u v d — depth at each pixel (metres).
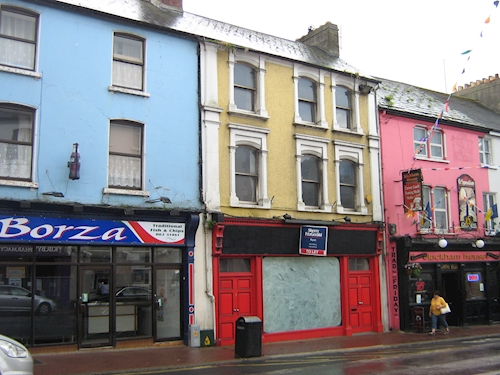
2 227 12.24
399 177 20.31
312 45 22.84
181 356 12.85
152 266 14.45
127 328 13.93
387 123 20.41
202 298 14.97
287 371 10.77
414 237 19.92
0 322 12.19
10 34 13.25
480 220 22.50
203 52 16.12
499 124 25.47
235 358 12.74
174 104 15.33
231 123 16.19
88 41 14.19
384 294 19.17
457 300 21.09
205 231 15.24
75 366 11.16
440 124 21.92
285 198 17.09
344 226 18.17
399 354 13.66
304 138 17.77
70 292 13.15
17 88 13.00
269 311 16.41
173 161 15.04
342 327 17.86
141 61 15.12
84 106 13.86
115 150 14.37
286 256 17.00
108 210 13.59
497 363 11.89
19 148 12.94
